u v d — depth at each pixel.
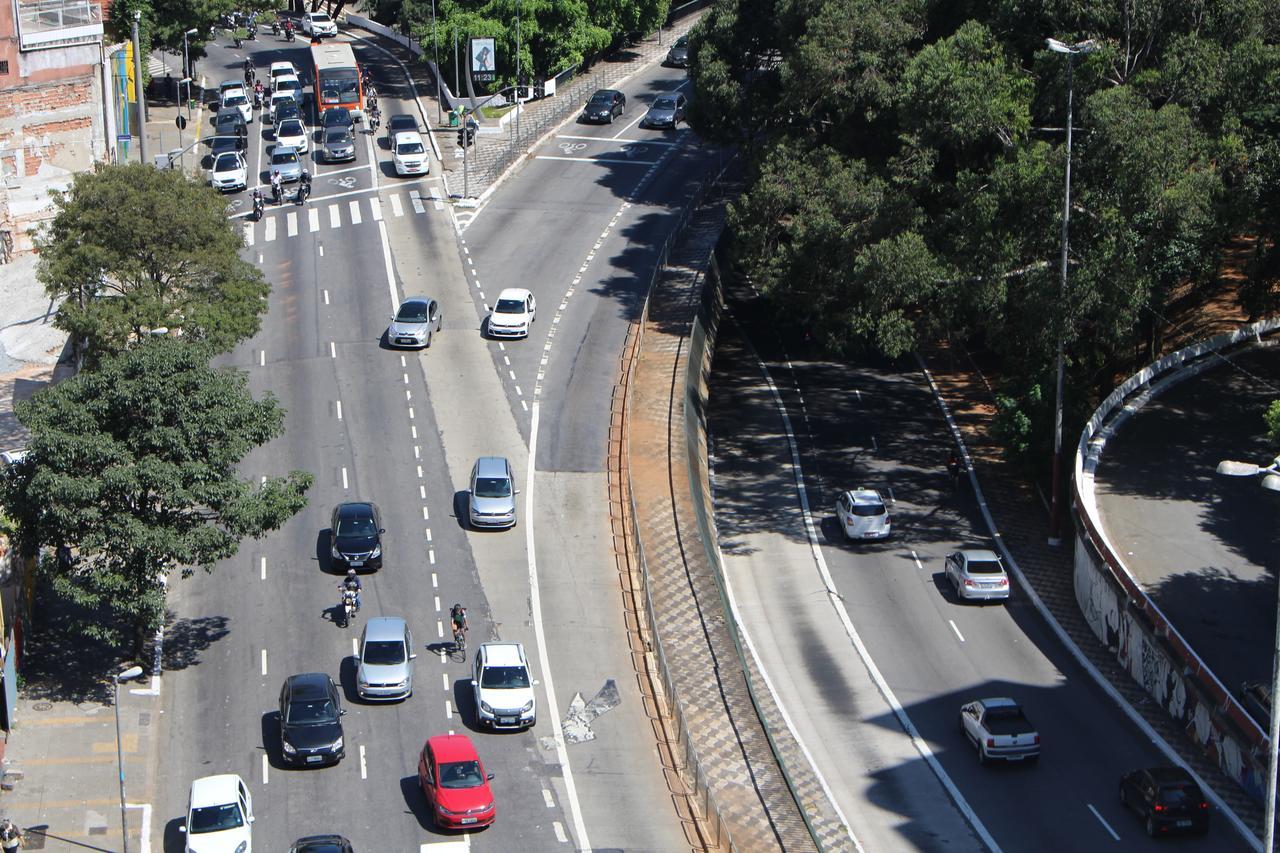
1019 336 68.12
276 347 75.81
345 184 98.62
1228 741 49.75
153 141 104.25
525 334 77.88
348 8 163.50
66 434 48.34
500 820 44.56
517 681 49.16
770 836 44.34
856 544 67.44
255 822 44.16
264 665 52.31
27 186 82.38
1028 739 51.19
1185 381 72.25
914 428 78.69
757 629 60.81
